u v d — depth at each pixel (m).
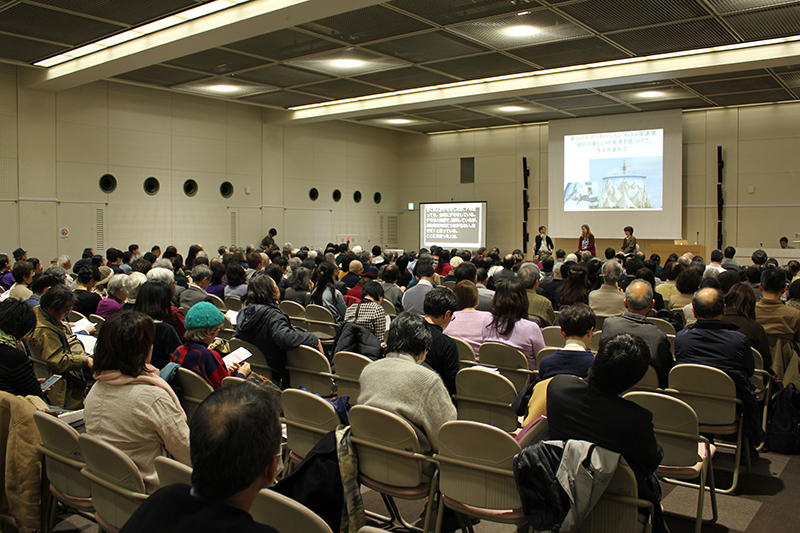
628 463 2.37
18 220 11.14
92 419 2.52
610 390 2.39
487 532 3.31
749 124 14.52
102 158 12.41
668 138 14.87
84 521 3.42
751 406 3.65
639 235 15.34
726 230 14.88
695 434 3.04
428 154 19.58
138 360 2.53
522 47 9.59
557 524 2.33
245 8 7.77
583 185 16.02
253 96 13.41
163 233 13.53
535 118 16.27
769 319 4.90
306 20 7.73
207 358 3.48
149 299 4.06
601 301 5.93
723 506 3.63
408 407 2.69
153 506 1.31
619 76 10.96
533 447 2.39
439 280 9.51
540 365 3.14
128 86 12.82
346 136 18.11
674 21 8.35
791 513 3.54
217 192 14.63
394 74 11.37
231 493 1.31
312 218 17.05
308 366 4.43
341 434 2.73
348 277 7.70
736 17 8.21
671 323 5.59
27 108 11.22
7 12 7.78
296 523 1.81
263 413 1.36
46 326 3.94
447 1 7.56
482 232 18.14
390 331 2.98
